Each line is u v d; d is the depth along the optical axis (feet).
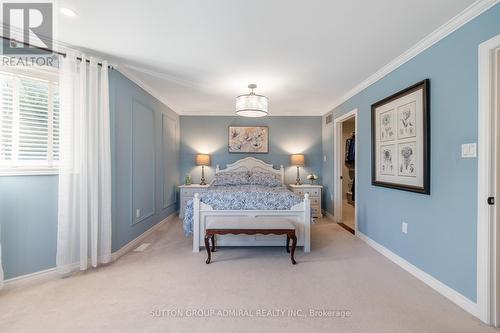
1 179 6.97
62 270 7.57
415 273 7.82
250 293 6.73
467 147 5.98
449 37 6.50
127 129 10.15
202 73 10.02
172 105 15.58
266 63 9.04
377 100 10.12
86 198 7.97
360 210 11.75
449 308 6.08
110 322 5.49
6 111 7.08
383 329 5.30
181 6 5.71
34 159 7.55
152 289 6.93
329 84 11.41
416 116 7.68
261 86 11.69
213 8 5.79
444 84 6.68
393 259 9.01
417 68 7.75
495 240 5.48
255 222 9.15
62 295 6.61
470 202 5.93
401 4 5.65
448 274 6.57
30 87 7.45
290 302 6.30
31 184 7.43
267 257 9.37
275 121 17.60
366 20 6.29
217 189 13.58
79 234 8.02
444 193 6.69
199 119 17.47
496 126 5.47
